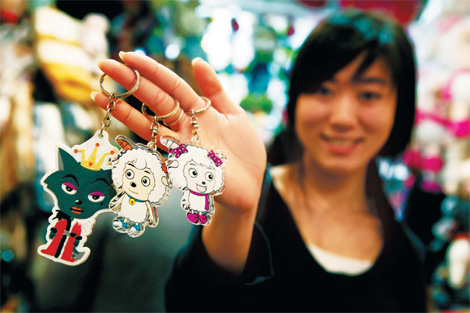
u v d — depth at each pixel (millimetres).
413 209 1156
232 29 1071
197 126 605
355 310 862
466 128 1154
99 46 1020
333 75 858
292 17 1109
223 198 612
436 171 1167
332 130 875
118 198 571
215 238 662
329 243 935
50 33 971
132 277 869
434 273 1143
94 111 1021
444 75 1202
